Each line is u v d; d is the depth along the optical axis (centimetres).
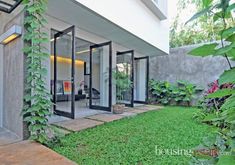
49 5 380
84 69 702
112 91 729
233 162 67
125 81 773
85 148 302
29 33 308
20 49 329
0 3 339
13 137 328
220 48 69
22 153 256
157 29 769
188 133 400
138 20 600
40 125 300
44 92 308
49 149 274
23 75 315
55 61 552
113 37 618
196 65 948
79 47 680
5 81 405
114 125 472
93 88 709
